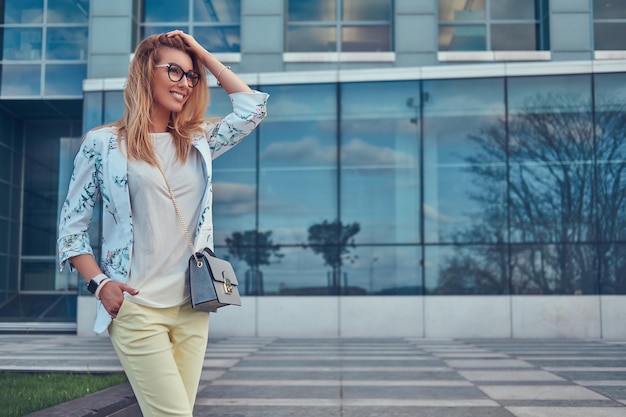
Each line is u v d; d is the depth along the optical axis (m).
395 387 7.57
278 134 17.80
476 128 17.42
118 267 2.49
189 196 2.56
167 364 2.43
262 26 18.47
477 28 19.09
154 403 2.42
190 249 2.55
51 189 23.00
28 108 21.45
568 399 6.71
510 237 17.12
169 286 2.48
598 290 16.84
